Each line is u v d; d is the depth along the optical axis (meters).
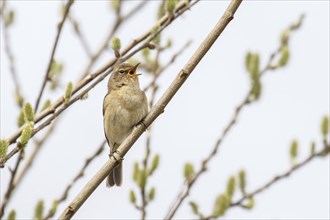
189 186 10.40
